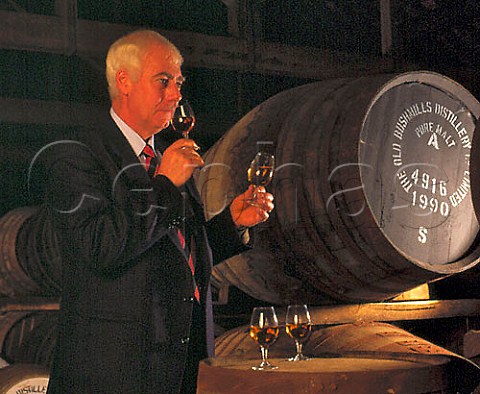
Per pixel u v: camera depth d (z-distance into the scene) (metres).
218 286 4.50
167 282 2.59
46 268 4.63
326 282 4.19
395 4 6.14
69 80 5.70
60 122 5.27
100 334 2.51
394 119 4.27
